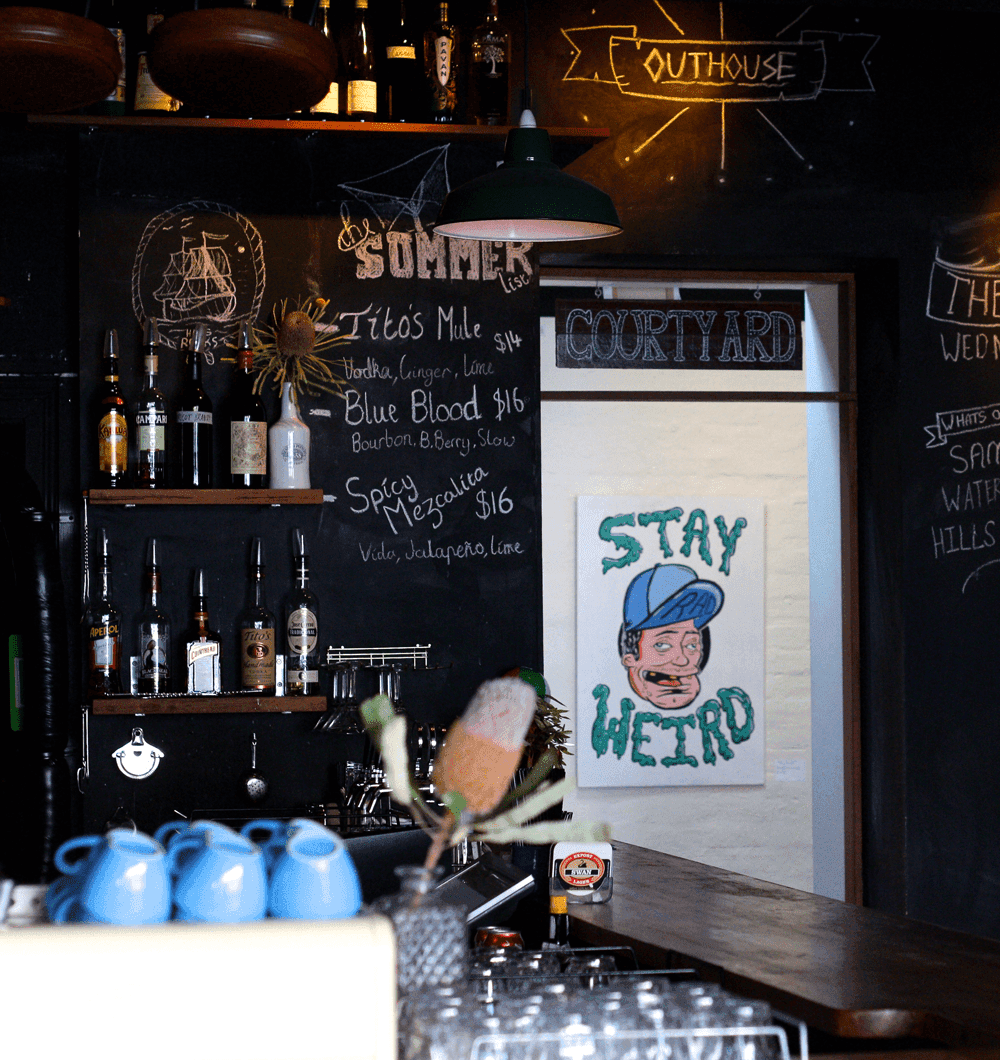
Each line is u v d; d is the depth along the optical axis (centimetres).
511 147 268
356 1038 130
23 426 354
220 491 331
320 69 261
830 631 416
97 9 344
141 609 344
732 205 380
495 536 361
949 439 388
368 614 355
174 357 348
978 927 383
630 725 512
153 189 348
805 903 249
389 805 322
